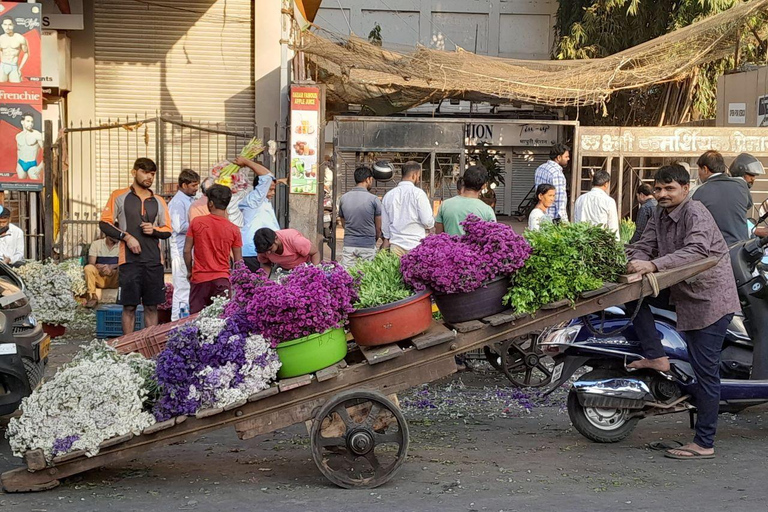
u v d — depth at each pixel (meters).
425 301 5.32
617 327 6.15
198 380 5.05
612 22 22.25
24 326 6.18
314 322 5.05
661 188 5.76
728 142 13.49
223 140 14.35
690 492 5.02
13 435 5.13
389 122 12.75
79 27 13.66
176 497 4.97
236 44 14.28
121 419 4.99
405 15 31.55
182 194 9.35
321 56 14.28
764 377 6.11
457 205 7.93
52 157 11.77
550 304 5.43
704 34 14.96
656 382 6.09
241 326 5.16
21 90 10.46
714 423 5.74
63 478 5.30
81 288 11.27
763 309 6.11
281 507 4.77
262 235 7.30
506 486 5.14
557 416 7.02
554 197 9.40
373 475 5.18
